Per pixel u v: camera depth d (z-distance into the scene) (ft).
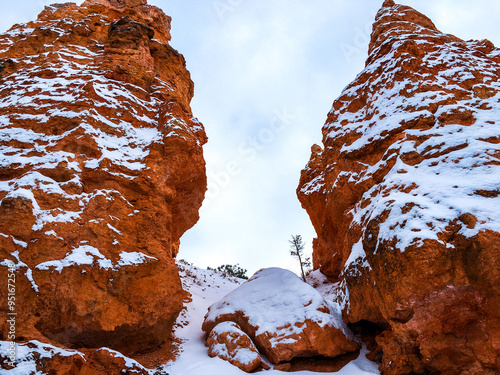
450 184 32.14
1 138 38.65
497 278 25.67
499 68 49.44
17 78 48.26
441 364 28.81
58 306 29.09
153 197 40.34
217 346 37.93
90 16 62.69
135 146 43.34
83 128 39.99
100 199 35.70
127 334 33.12
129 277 33.45
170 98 53.52
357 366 34.94
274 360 36.24
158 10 79.61
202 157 49.60
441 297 27.45
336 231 66.39
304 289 42.86
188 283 69.67
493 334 26.32
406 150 39.04
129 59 53.42
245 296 45.83
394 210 31.73
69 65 51.16
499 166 31.89
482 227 26.71
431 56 52.44
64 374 24.17
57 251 30.96
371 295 33.58
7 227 29.78
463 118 39.75
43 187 33.86
